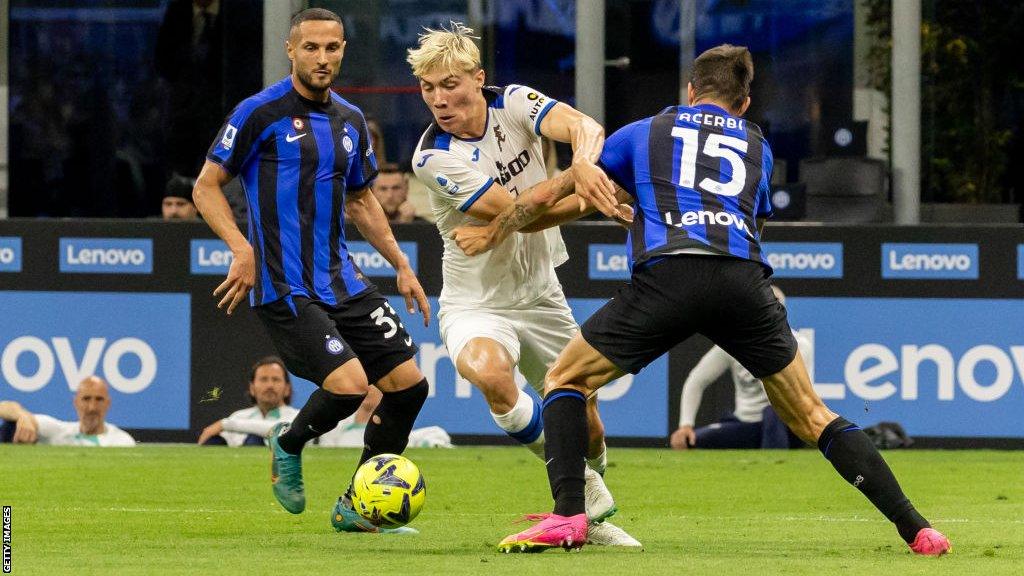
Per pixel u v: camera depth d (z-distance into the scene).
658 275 17.36
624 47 47.59
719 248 17.27
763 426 36.22
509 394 20.25
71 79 49.38
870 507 25.72
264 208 21.38
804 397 17.98
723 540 20.36
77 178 49.69
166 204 39.38
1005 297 35.75
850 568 16.05
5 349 36.25
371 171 22.42
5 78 49.12
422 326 36.06
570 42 48.09
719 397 36.31
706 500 26.75
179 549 18.64
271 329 21.56
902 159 41.00
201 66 49.31
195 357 36.28
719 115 18.30
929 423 35.97
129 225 36.19
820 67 46.97
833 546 19.34
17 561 17.06
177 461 32.34
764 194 18.38
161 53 49.31
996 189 49.38
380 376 21.94
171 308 36.25
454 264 21.19
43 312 36.25
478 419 36.22
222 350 36.28
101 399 36.03
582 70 41.53
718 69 18.52
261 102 21.36
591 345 17.61
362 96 47.91
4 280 36.22
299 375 21.59
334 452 35.22
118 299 36.25
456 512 24.50
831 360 35.94
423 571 15.73
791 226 35.88
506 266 20.86
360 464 22.08
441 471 30.97
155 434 36.38
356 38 47.78
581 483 17.61
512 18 48.16
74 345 36.25
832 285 35.88
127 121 49.50
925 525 17.81
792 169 47.03
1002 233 35.69
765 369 17.83
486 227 19.12
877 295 35.88
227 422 35.94
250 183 21.50
